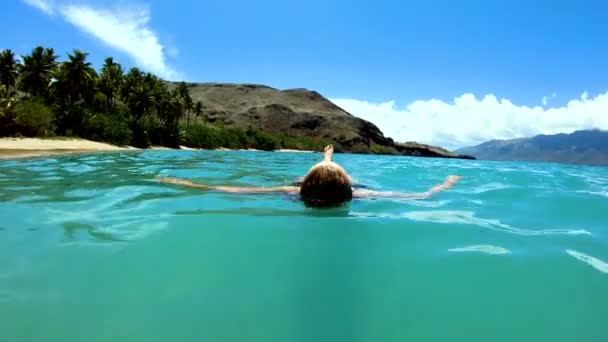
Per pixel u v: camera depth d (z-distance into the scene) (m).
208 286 2.04
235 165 12.09
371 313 1.81
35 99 42.38
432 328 1.71
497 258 2.59
